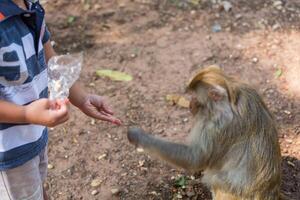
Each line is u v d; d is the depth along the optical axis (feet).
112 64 10.87
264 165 7.99
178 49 11.23
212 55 11.09
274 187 8.11
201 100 8.09
